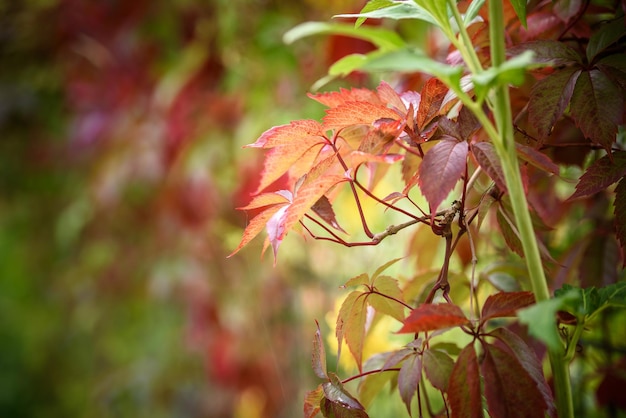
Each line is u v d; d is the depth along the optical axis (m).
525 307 0.62
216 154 1.96
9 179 2.94
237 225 1.96
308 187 0.64
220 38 1.98
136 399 2.40
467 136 0.66
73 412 2.94
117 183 2.13
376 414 1.22
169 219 2.07
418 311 0.60
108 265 2.40
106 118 2.21
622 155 0.70
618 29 0.70
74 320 2.85
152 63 2.19
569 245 1.02
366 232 0.70
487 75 0.52
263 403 1.96
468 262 1.00
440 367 0.68
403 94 0.75
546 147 0.80
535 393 0.61
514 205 0.60
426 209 1.35
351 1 1.62
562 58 0.71
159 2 2.11
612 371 0.97
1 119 2.71
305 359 1.85
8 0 2.39
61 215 2.80
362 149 0.69
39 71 2.62
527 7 0.83
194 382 2.30
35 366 3.21
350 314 0.74
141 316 2.48
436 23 0.61
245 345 1.97
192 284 2.03
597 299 0.62
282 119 1.81
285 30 1.82
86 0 2.27
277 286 1.86
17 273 3.19
